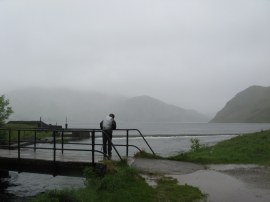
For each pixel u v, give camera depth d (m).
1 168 16.72
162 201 9.93
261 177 13.33
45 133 45.12
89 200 10.06
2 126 30.84
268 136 24.92
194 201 10.01
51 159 15.75
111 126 17.12
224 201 10.02
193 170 14.70
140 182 11.76
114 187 11.14
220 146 23.12
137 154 17.84
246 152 19.30
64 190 10.85
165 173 13.89
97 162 14.51
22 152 19.30
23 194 16.94
